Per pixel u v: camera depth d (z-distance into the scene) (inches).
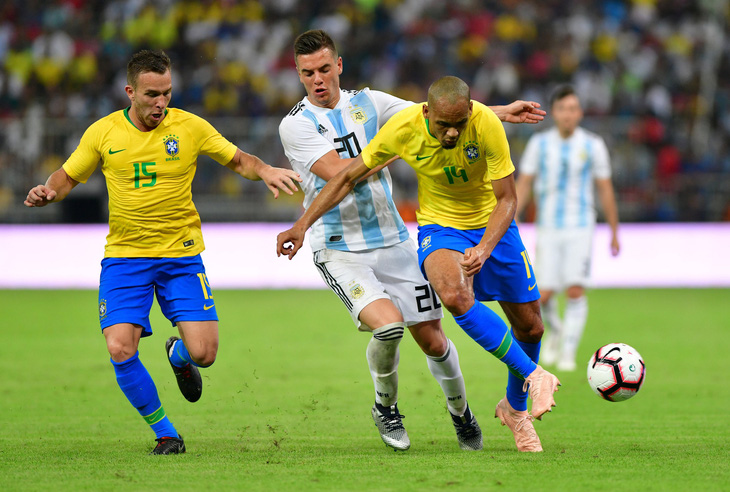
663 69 2945.4
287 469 628.7
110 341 688.4
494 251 704.4
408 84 2901.1
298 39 754.2
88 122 2500.0
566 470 622.2
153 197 704.4
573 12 3075.8
